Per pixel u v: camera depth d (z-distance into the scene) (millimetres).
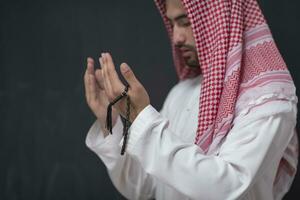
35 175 2102
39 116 2104
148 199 1686
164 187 1544
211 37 1416
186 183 1186
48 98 2100
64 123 2094
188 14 1411
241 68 1380
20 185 2107
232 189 1185
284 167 1509
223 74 1354
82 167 2082
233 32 1373
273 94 1272
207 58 1426
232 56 1349
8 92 2115
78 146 2086
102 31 2084
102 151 1532
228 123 1292
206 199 1184
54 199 2094
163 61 2053
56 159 2096
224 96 1329
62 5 2094
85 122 2082
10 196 2111
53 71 2098
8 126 2117
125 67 1248
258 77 1323
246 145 1226
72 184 2086
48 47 2100
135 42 2070
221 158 1229
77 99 2086
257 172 1214
